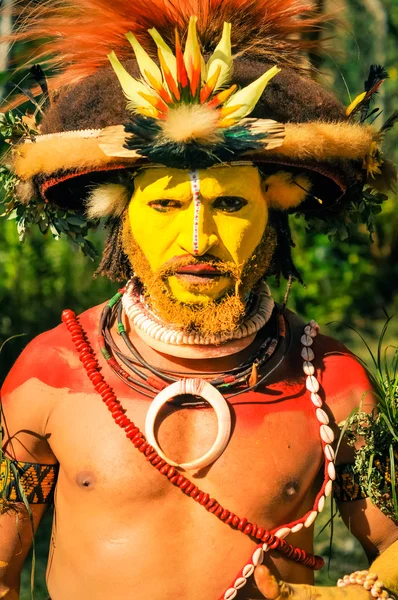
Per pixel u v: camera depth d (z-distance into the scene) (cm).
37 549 518
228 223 243
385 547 259
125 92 241
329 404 255
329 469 251
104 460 247
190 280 243
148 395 252
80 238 280
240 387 253
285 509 247
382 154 269
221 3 264
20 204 277
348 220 286
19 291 800
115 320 267
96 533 246
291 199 257
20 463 259
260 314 260
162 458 244
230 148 233
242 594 244
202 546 243
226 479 244
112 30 265
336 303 961
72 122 253
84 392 254
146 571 243
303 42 283
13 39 288
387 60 1063
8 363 738
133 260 256
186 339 253
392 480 249
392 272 1020
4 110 289
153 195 241
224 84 239
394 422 258
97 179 260
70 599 250
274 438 248
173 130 230
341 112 261
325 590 240
